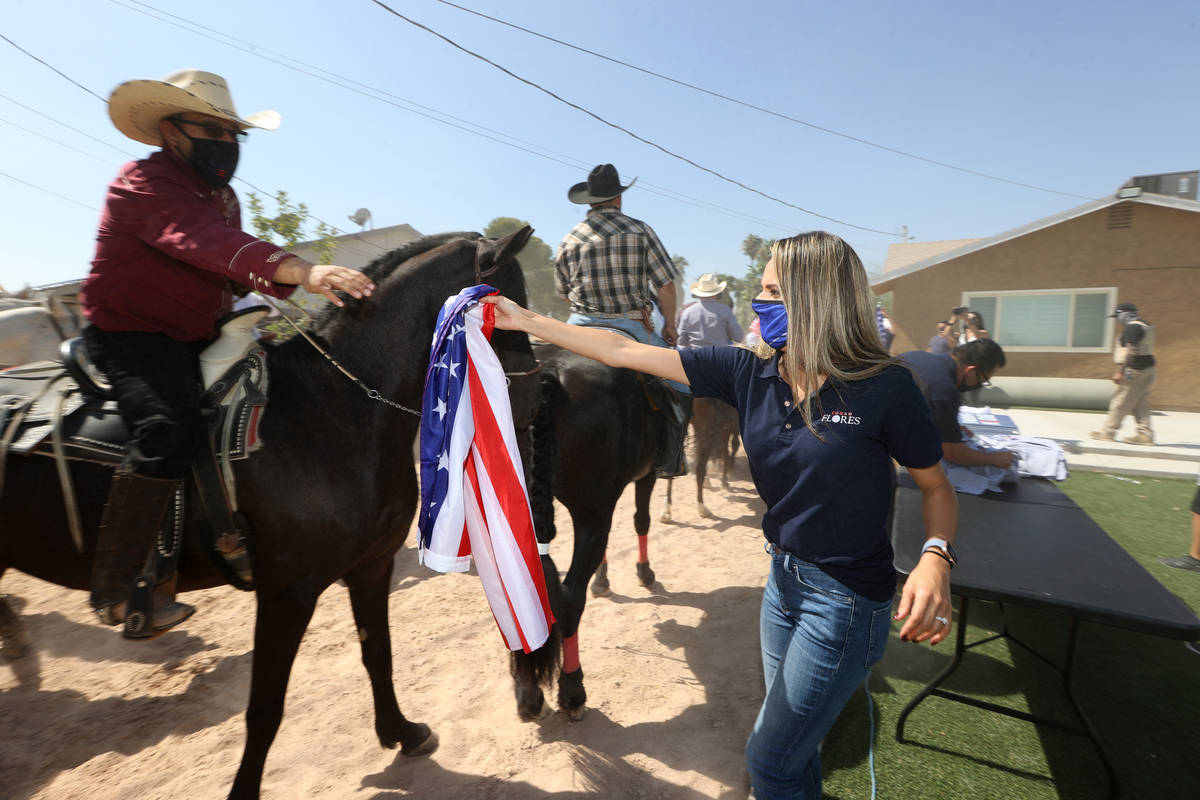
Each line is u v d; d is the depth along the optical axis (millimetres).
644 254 3510
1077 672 3322
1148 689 3166
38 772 2533
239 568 2051
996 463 3639
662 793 2492
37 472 1995
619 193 3596
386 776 2570
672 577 4625
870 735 2803
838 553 1533
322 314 2273
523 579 2016
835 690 1554
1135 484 7047
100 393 1983
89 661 3346
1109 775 2375
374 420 2180
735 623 3912
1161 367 12531
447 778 2564
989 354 3699
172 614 2010
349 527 2115
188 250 1785
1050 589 2311
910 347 14461
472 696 3105
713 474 7418
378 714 2617
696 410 5836
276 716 2119
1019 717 2604
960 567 2547
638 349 1855
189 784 2484
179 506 1940
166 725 2842
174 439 1830
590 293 3562
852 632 1537
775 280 1684
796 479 1563
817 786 1782
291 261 1778
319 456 2074
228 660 3377
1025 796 2420
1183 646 3586
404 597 4172
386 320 2203
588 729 2881
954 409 3586
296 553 2064
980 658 3480
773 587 1711
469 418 2045
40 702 2988
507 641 2051
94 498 1968
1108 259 12805
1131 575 2447
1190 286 12219
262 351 2146
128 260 1898
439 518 2004
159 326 1970
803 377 1564
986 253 13742
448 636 3664
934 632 1398
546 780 2557
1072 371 13266
